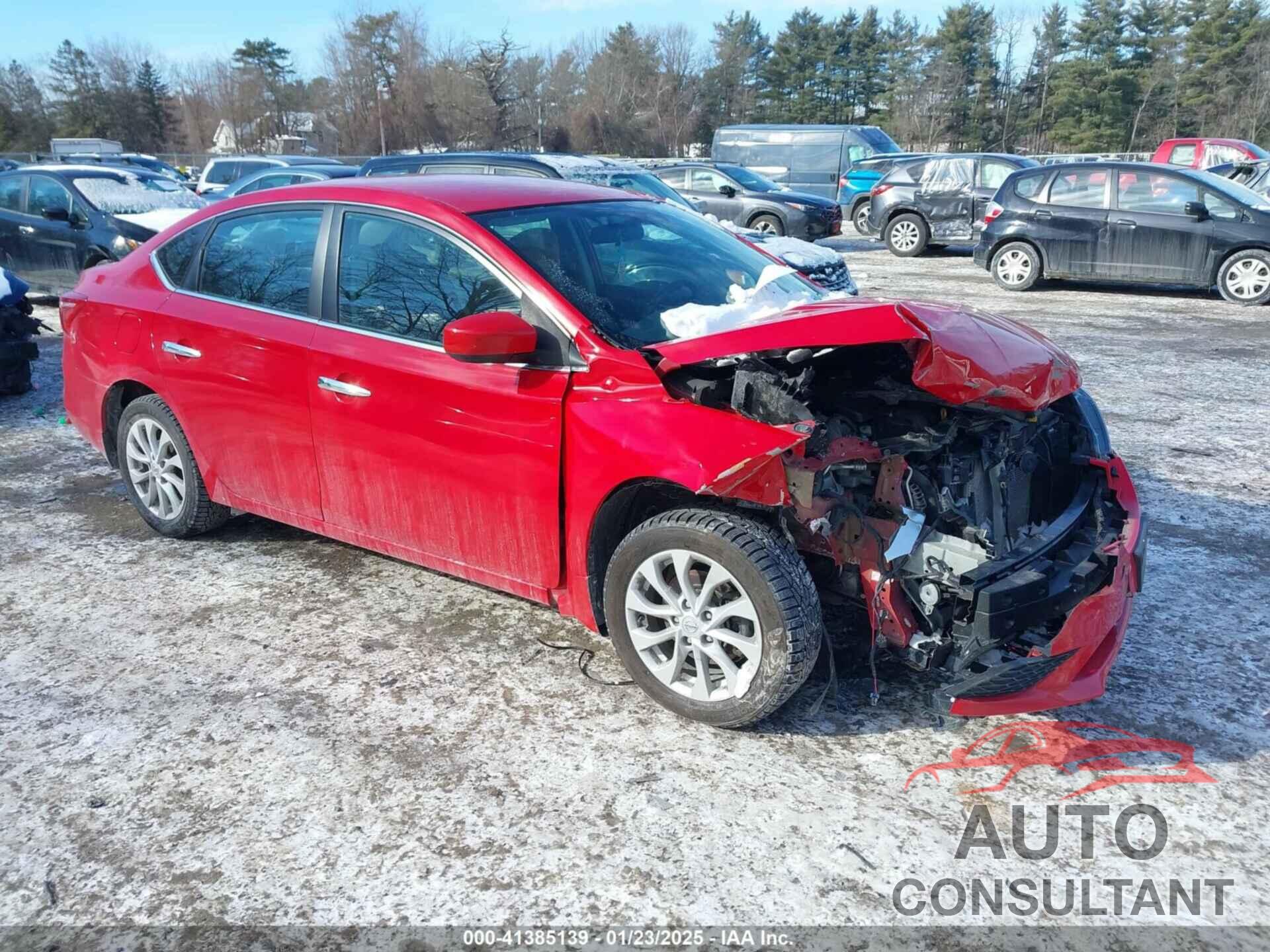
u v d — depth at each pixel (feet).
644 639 10.59
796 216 55.67
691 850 8.64
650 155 223.30
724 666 10.00
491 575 11.84
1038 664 9.34
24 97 219.00
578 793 9.43
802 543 10.15
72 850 8.73
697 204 57.62
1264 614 12.89
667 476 9.62
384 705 10.96
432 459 11.71
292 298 13.07
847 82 231.09
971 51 205.57
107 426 16.07
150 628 12.79
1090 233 40.29
